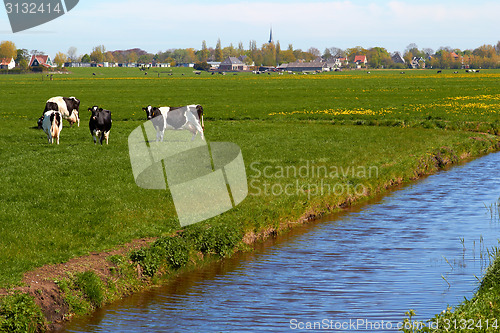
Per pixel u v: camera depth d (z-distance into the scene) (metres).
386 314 11.12
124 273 12.43
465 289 12.34
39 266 12.05
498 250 14.55
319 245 15.91
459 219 18.52
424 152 28.69
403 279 13.05
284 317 11.04
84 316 11.04
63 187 19.72
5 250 12.98
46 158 25.70
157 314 11.20
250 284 12.87
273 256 14.95
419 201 21.12
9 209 16.53
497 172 26.80
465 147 31.67
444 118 43.03
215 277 13.37
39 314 10.30
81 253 12.99
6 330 9.62
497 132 38.25
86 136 34.22
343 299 11.91
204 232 14.88
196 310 11.39
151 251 13.23
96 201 17.80
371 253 15.09
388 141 32.00
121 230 14.95
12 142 31.64
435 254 14.91
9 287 10.75
